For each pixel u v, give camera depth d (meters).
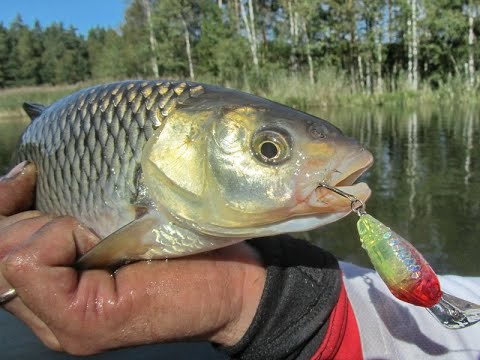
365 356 0.17
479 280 0.24
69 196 0.19
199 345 0.29
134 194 0.17
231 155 0.17
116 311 0.15
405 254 0.14
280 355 0.16
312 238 0.46
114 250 0.16
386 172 0.72
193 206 0.17
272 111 0.17
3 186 0.20
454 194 0.59
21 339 0.29
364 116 1.66
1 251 0.16
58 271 0.15
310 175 0.16
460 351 0.18
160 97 0.18
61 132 0.20
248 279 0.16
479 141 0.97
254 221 0.17
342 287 0.17
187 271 0.16
